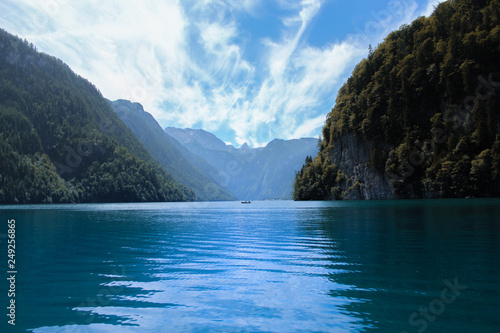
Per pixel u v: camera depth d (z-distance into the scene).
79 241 21.12
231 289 10.04
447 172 85.81
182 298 9.29
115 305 8.78
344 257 14.23
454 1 113.00
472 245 15.96
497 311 7.59
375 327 6.99
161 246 18.69
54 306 8.77
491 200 65.94
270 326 7.23
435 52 104.56
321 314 7.83
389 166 105.31
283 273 11.80
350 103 131.88
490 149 80.25
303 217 40.03
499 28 88.81
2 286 10.65
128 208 92.56
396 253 14.54
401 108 109.19
